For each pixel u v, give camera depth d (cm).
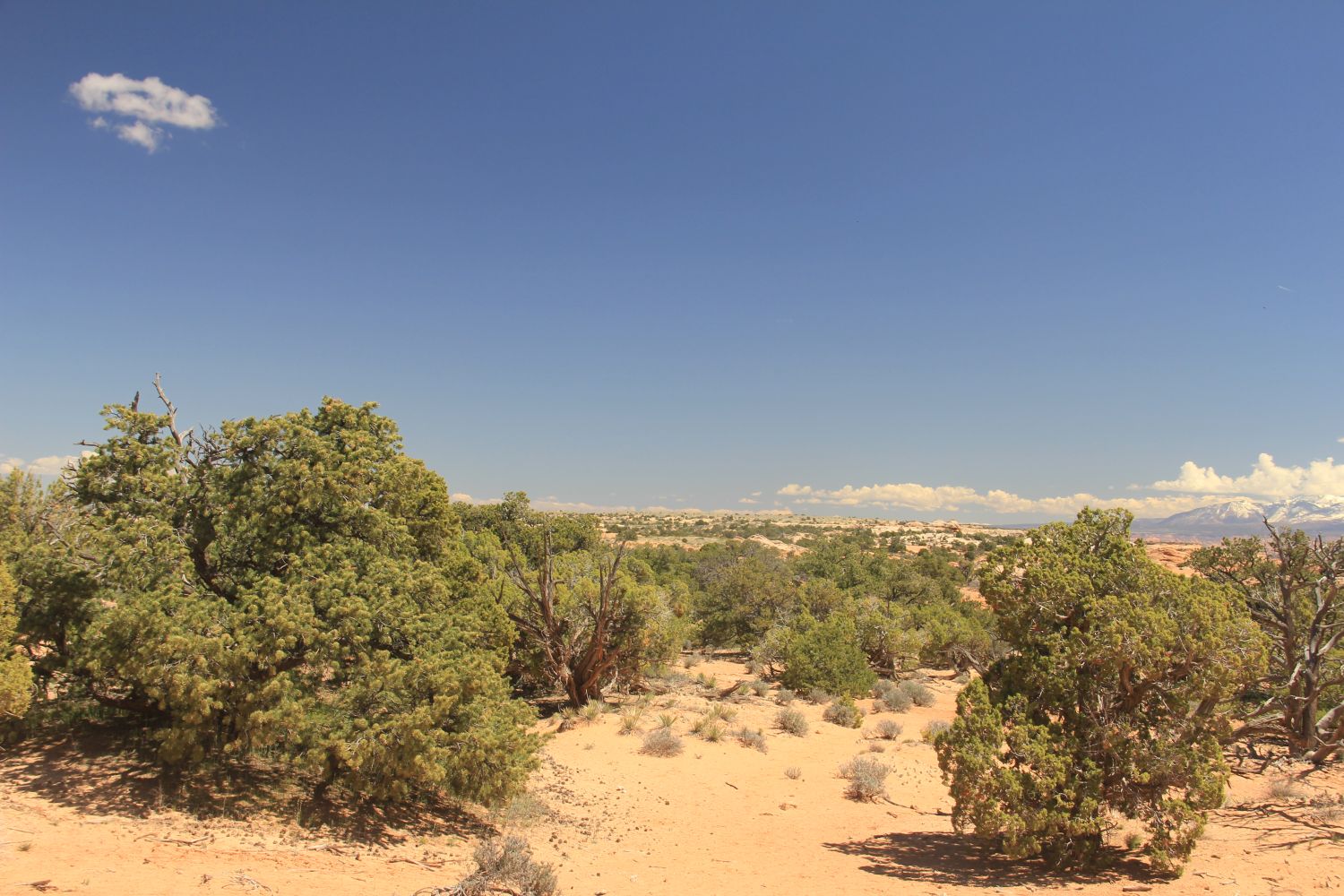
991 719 1033
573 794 1510
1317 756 1677
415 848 1066
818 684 2877
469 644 1295
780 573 5712
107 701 1194
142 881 759
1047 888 954
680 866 1112
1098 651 1009
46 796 990
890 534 13388
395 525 1370
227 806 1065
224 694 1032
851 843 1254
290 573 1185
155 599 1038
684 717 2302
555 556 3008
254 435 1286
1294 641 1803
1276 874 952
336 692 1153
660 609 2581
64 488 1286
